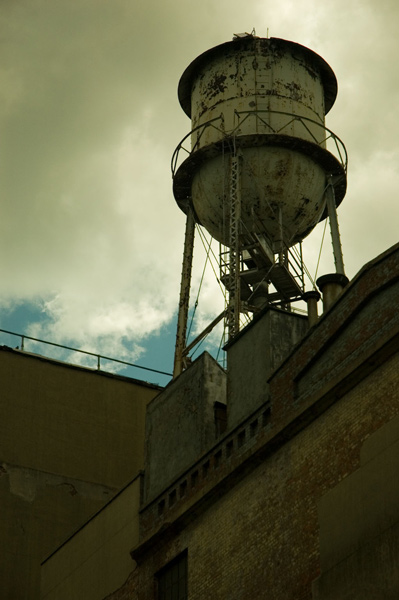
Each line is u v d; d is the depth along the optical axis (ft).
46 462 141.18
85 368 149.48
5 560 133.90
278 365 93.35
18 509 137.18
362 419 82.33
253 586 88.28
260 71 145.48
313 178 141.28
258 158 139.44
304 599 82.53
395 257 83.56
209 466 98.48
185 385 107.45
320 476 84.94
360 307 85.56
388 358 81.71
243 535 91.40
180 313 138.10
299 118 142.31
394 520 76.59
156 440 109.19
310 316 96.63
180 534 100.01
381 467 79.10
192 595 95.25
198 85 148.87
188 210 148.15
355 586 78.23
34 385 144.87
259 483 91.56
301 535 84.94
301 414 87.86
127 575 105.60
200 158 142.00
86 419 146.00
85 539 115.03
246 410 97.35
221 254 138.31
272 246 140.15
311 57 149.28
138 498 107.96
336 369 86.48
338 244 140.36
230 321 127.24
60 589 116.16
